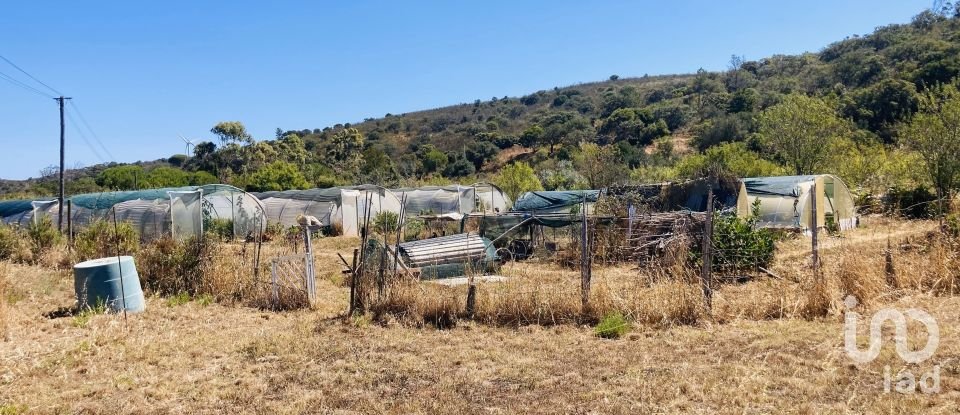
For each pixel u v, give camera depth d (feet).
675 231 47.60
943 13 267.18
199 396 22.52
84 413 21.04
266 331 31.94
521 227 63.77
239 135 220.64
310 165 209.97
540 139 257.96
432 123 367.04
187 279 42.73
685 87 329.11
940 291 33.14
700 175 77.30
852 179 103.30
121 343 29.58
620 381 22.59
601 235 55.11
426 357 26.91
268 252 66.54
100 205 89.92
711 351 25.81
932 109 79.25
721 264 42.65
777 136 116.98
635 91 328.08
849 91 207.00
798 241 62.49
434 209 104.27
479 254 52.29
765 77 309.83
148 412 21.12
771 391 20.86
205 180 165.68
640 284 35.65
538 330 30.86
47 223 61.52
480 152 257.96
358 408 21.11
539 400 21.25
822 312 30.73
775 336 27.25
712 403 20.06
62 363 26.35
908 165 84.23
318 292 44.52
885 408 18.71
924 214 75.56
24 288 42.68
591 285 33.76
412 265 49.42
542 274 49.08
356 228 99.09
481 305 33.17
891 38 273.33
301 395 22.44
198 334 31.40
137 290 38.14
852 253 35.94
